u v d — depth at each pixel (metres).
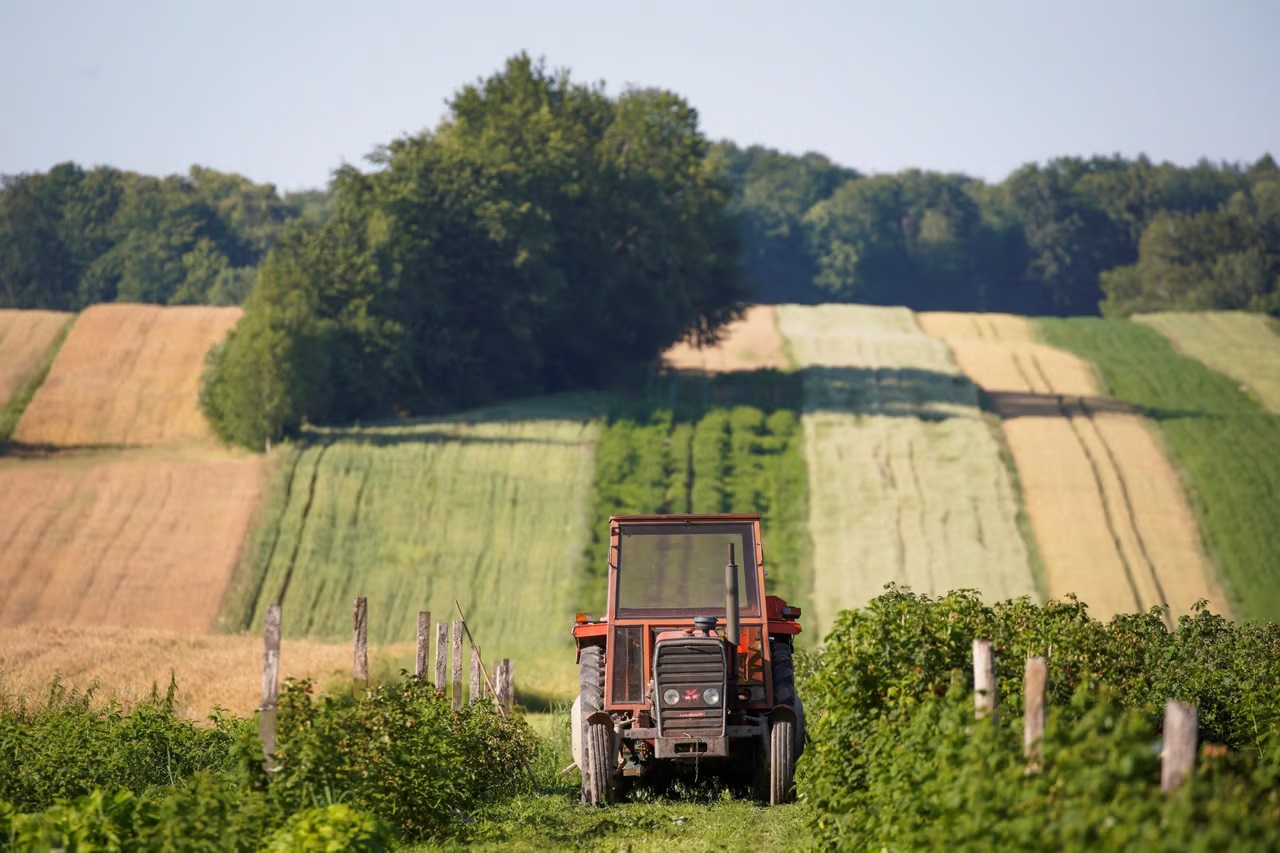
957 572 179.12
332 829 32.38
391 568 178.38
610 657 50.09
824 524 195.50
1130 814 21.41
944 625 37.25
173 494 197.12
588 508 195.75
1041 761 25.20
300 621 164.12
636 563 51.38
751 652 49.69
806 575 179.38
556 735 77.44
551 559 181.38
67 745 47.69
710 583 51.00
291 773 36.09
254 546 181.62
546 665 128.75
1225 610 168.75
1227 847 20.03
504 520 192.50
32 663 108.25
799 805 45.03
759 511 199.62
